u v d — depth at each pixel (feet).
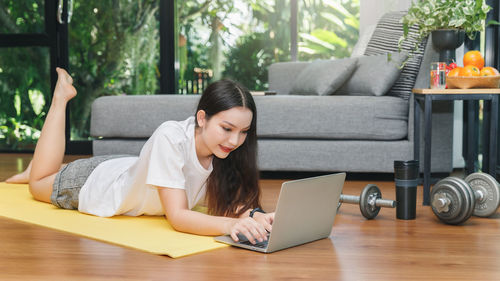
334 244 5.74
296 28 17.38
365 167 10.36
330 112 10.38
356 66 11.14
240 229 5.45
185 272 4.74
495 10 11.32
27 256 5.26
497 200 6.93
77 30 16.53
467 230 6.44
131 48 16.60
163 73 16.60
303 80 11.96
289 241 5.51
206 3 17.22
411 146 10.29
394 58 10.56
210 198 6.51
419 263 5.04
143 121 10.97
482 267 4.91
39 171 7.70
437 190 6.73
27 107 16.49
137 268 4.86
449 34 9.50
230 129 5.79
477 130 12.75
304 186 5.39
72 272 4.76
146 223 6.55
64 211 7.27
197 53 17.34
